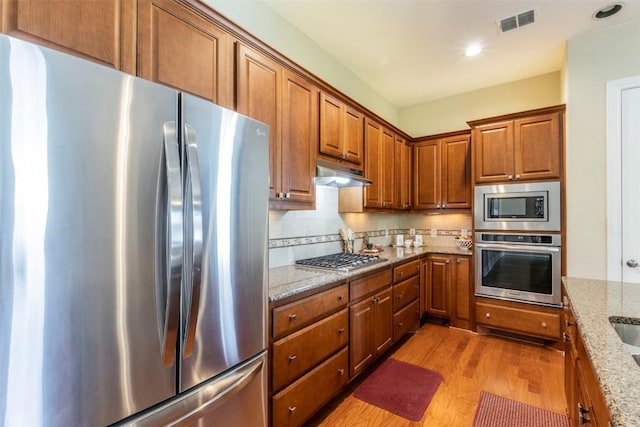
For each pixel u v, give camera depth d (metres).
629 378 0.76
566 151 2.71
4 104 0.71
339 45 2.78
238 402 1.28
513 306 3.07
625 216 2.46
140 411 0.95
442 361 2.66
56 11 1.00
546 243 2.89
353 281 2.21
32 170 0.74
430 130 4.14
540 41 2.71
